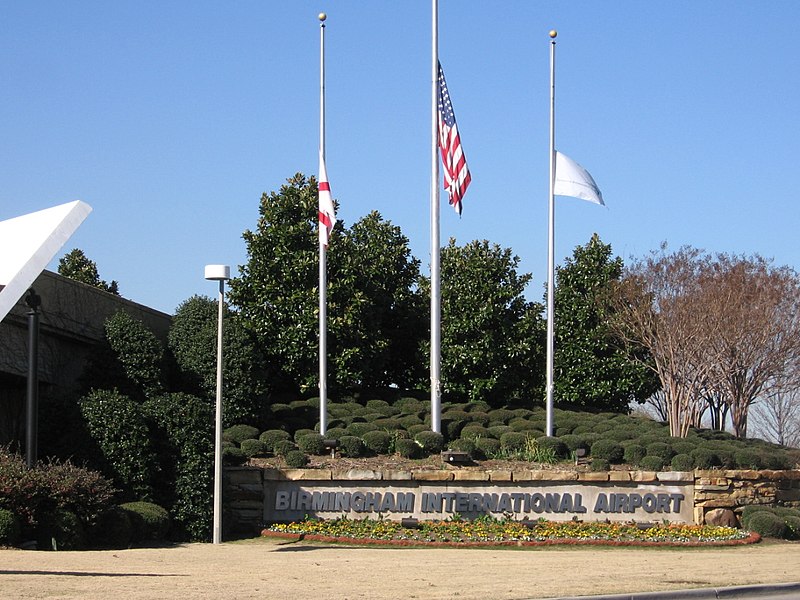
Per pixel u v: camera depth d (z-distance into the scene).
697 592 14.08
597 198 27.34
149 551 17.94
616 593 13.62
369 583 13.97
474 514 23.27
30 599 11.55
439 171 26.05
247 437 24.92
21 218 19.97
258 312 30.69
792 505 25.11
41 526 17.48
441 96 25.91
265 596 12.47
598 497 23.59
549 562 17.53
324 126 25.84
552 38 27.58
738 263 33.84
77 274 42.38
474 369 32.78
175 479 21.23
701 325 31.52
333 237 31.48
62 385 23.91
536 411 31.66
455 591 13.39
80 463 20.27
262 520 22.77
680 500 23.84
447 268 33.62
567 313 33.91
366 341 31.42
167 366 25.30
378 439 24.91
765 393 39.66
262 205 31.88
